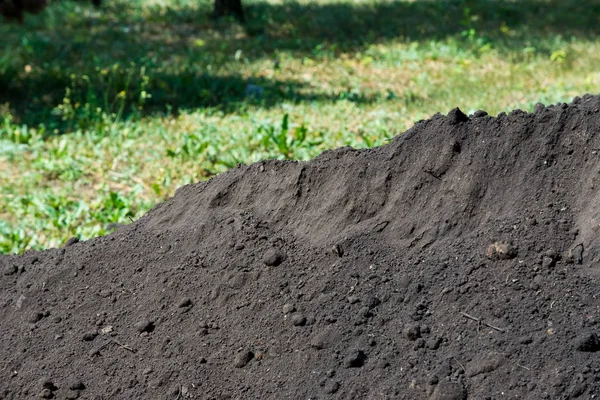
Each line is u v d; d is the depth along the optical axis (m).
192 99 6.81
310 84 7.49
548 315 2.88
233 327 3.06
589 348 2.79
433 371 2.84
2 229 4.25
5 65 7.45
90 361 3.08
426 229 3.12
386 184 3.22
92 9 11.62
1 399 3.07
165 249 3.31
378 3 11.83
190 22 10.81
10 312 3.29
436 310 2.96
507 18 10.73
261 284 3.12
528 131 3.17
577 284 2.92
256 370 2.96
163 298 3.18
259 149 5.20
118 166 5.16
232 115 6.21
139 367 3.04
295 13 11.16
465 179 3.15
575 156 3.11
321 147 5.12
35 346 3.16
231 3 10.78
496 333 2.87
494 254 3.00
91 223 4.28
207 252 3.25
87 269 3.34
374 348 2.92
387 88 7.23
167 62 8.37
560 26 10.19
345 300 3.02
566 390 2.75
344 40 9.58
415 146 3.25
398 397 2.82
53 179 5.04
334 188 3.27
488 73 7.48
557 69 7.46
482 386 2.80
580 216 3.04
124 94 6.21
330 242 3.17
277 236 3.24
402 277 3.04
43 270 3.38
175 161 5.09
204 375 2.98
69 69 7.78
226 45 9.17
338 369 2.91
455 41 9.03
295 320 3.00
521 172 3.13
